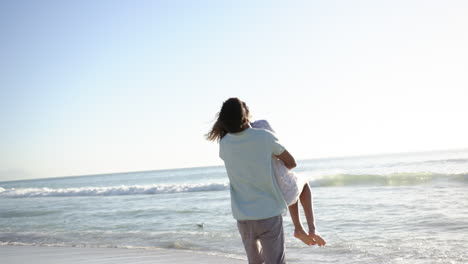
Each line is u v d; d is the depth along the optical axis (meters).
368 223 7.25
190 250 5.78
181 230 7.96
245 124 2.34
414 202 9.54
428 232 6.04
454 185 13.02
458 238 5.45
